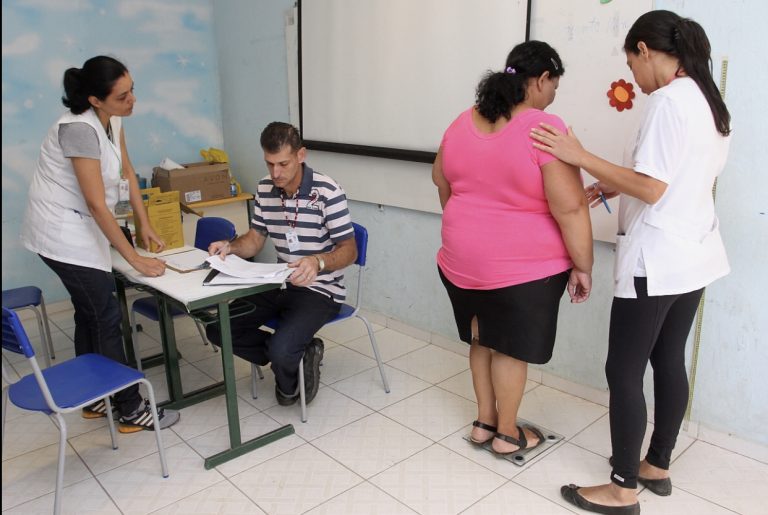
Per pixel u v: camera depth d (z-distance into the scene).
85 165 2.17
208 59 4.54
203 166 4.23
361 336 3.50
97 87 2.15
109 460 2.33
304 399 2.55
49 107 3.88
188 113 4.50
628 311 1.82
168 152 4.45
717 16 2.07
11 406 2.77
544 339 2.04
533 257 1.95
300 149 2.35
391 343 3.39
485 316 2.08
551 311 2.02
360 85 3.37
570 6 2.40
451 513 1.99
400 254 3.44
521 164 1.84
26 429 2.57
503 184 1.91
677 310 1.88
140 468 2.27
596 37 2.34
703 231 1.78
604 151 2.41
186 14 4.36
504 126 1.87
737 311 2.21
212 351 3.34
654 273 1.75
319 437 2.45
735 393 2.27
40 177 2.31
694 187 1.73
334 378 2.97
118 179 2.39
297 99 3.88
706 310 2.28
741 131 2.08
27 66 3.75
